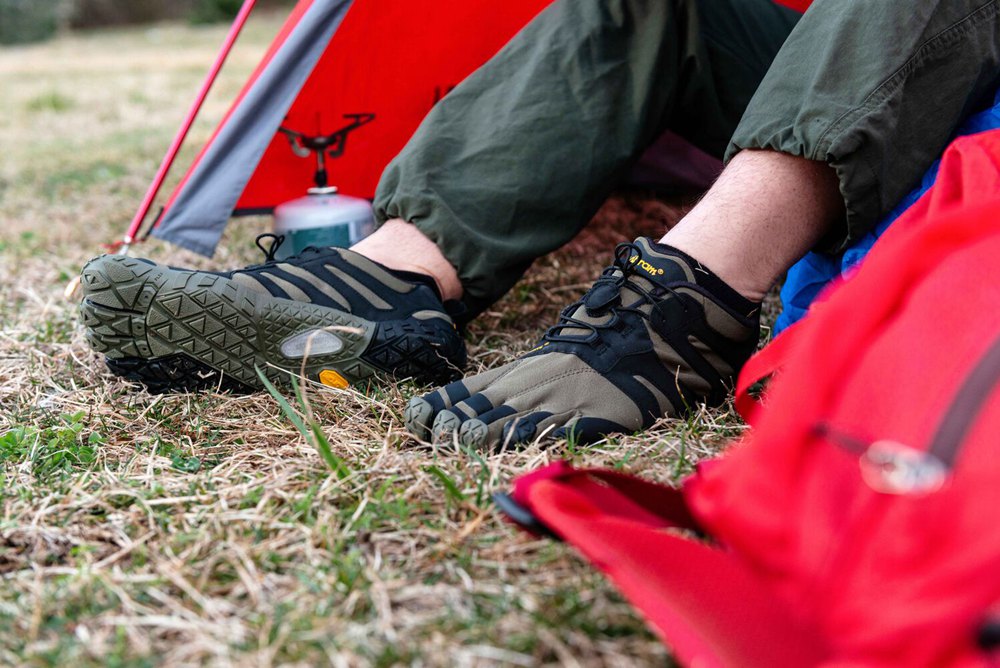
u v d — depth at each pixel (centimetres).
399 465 117
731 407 131
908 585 61
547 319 178
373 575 94
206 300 134
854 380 71
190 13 1633
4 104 612
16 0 1327
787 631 74
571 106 149
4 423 139
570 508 87
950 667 59
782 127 122
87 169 368
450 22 186
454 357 145
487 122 150
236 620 89
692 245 126
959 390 64
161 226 170
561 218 150
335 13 161
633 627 86
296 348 139
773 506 69
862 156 117
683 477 112
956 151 98
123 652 86
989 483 60
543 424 121
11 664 85
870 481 65
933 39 118
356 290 141
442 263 149
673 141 217
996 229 73
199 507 111
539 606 89
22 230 270
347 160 203
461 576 95
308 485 114
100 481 118
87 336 138
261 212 206
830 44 119
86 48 1200
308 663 82
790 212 125
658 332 125
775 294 186
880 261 76
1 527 108
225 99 612
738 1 173
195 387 144
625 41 153
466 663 82
